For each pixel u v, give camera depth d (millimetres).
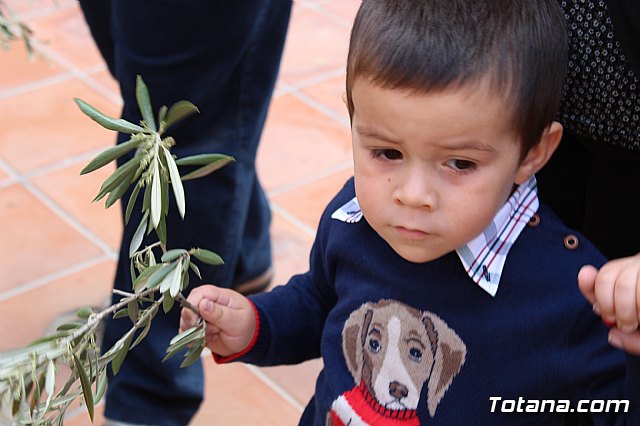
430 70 1052
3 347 2469
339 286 1316
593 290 1024
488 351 1194
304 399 2355
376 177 1123
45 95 3523
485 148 1080
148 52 1793
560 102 1246
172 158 1064
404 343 1246
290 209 3004
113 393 2045
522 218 1203
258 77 1921
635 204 1282
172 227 1945
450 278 1207
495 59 1065
